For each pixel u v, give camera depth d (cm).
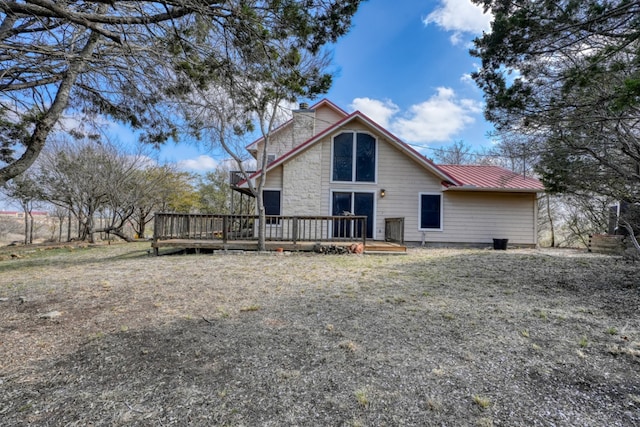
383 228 1099
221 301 384
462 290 444
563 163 511
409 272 580
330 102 1474
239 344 259
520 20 395
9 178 398
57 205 1623
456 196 1114
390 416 170
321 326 301
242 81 440
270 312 343
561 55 422
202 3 294
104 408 176
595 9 346
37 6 274
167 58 401
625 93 305
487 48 450
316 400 184
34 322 309
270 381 204
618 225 546
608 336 278
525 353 246
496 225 1112
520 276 546
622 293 423
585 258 773
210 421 165
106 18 299
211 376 210
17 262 794
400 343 264
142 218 1828
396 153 1112
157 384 200
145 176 1623
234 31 346
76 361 230
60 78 455
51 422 164
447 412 174
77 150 1453
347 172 1105
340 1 354
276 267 627
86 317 324
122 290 434
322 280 505
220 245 855
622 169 459
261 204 855
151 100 571
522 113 468
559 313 341
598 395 190
